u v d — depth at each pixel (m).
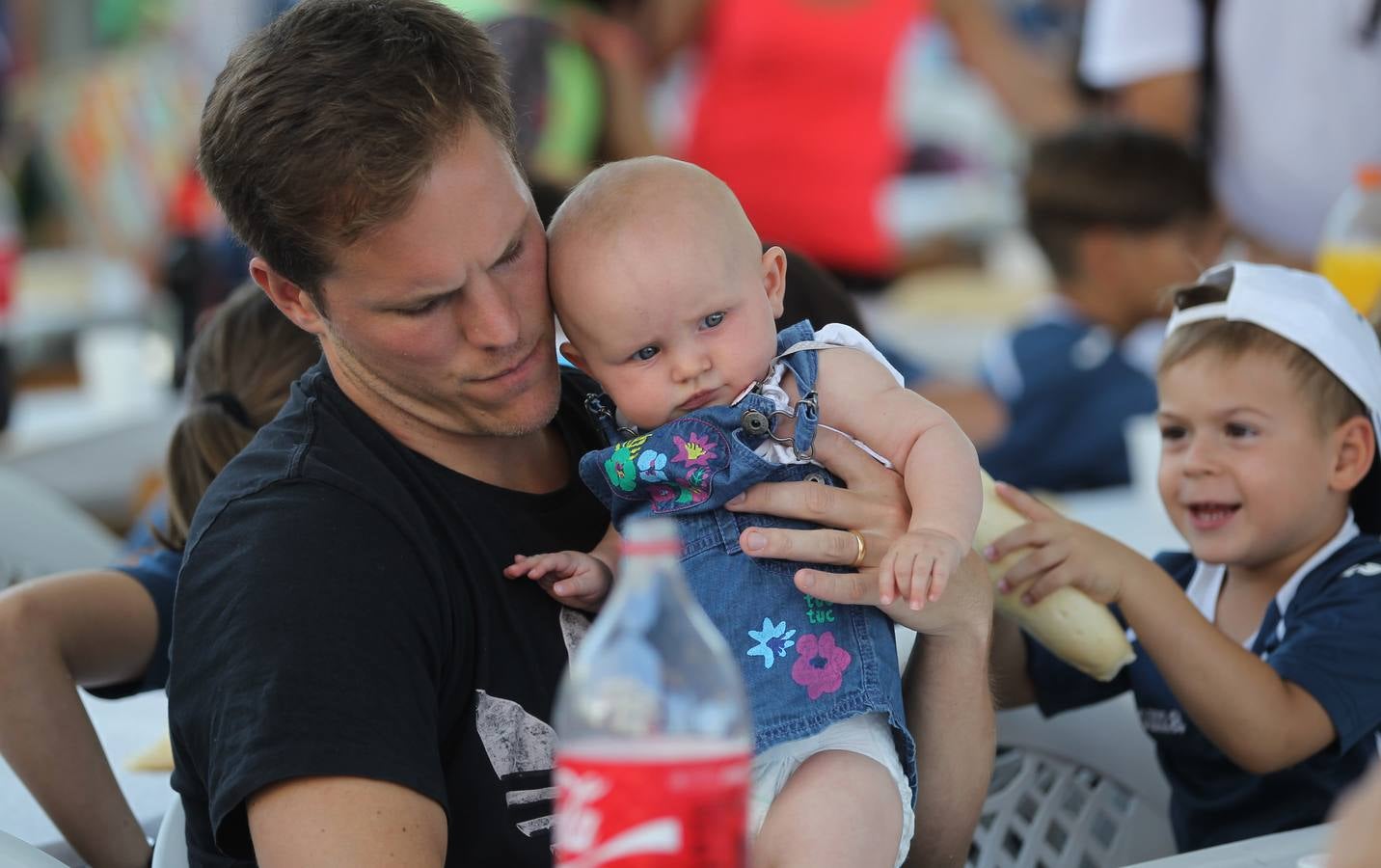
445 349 3.34
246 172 3.19
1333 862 2.27
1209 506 4.75
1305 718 4.22
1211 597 4.97
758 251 3.75
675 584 2.53
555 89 9.16
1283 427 4.59
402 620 3.23
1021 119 11.80
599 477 3.74
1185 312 4.86
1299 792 4.46
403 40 3.15
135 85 12.78
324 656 3.09
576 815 2.33
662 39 11.53
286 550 3.21
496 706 3.45
